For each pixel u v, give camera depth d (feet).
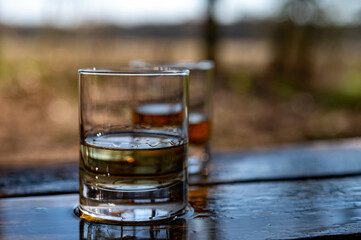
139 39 9.29
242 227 1.20
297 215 1.28
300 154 1.96
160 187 1.20
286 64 9.68
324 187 1.53
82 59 8.85
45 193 1.45
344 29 9.50
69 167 1.74
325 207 1.34
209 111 1.72
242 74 9.13
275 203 1.37
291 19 9.55
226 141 5.85
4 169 1.71
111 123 1.23
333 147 2.09
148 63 1.72
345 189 1.51
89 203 1.22
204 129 1.69
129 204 1.19
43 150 5.13
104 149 1.18
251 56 9.82
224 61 9.48
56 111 6.72
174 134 1.23
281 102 8.04
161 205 1.21
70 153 5.01
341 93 8.39
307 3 9.45
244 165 1.78
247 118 7.03
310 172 1.69
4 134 5.69
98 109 1.22
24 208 1.32
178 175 1.23
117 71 1.22
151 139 1.23
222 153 1.97
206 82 1.70
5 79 7.40
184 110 1.23
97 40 9.05
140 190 1.19
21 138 5.57
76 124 6.28
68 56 8.73
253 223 1.23
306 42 9.61
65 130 5.98
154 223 1.20
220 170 1.71
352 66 9.61
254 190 1.49
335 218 1.26
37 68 7.96
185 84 1.23
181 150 1.23
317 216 1.28
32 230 1.18
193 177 1.62
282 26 9.63
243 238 1.14
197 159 1.68
